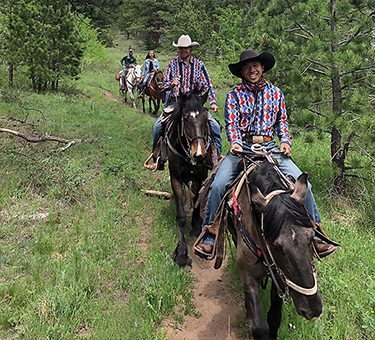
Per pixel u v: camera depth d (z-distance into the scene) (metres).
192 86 7.12
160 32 51.28
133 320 4.57
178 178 6.24
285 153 4.45
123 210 7.32
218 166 4.93
